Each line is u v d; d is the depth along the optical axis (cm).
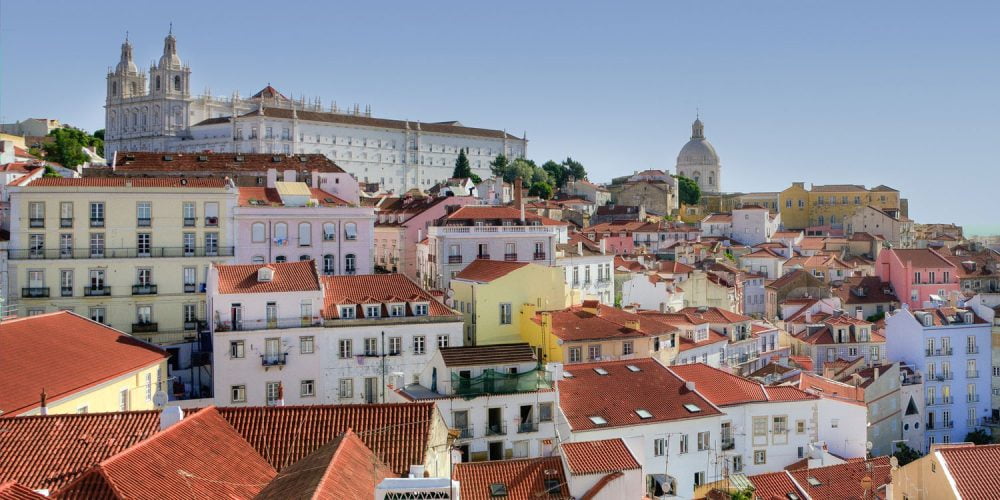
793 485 6875
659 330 9638
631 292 13938
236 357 8231
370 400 8538
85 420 4338
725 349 11319
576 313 9606
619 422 6994
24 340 6600
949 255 19488
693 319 11088
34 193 10125
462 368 7144
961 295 14212
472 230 11850
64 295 10100
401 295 8912
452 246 11781
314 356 8419
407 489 3188
